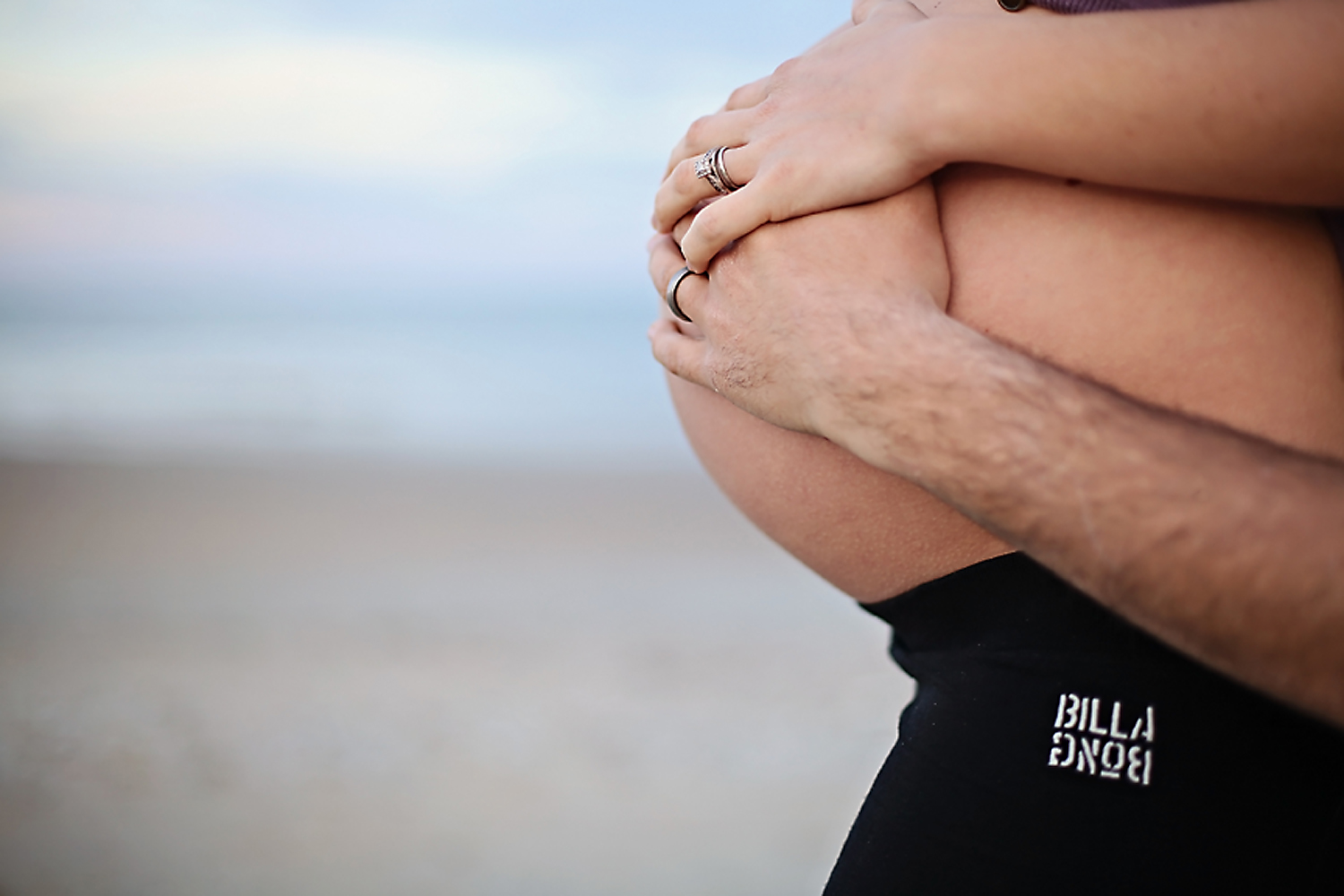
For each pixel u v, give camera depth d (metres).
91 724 4.38
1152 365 0.78
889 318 0.72
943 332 0.71
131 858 3.25
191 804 3.65
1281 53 0.66
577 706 4.62
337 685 4.88
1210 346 0.77
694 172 0.88
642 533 8.96
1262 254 0.77
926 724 0.85
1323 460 0.62
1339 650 0.56
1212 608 0.59
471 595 6.72
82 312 25.48
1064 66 0.70
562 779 3.88
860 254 0.78
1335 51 0.65
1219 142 0.67
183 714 4.50
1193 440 0.62
